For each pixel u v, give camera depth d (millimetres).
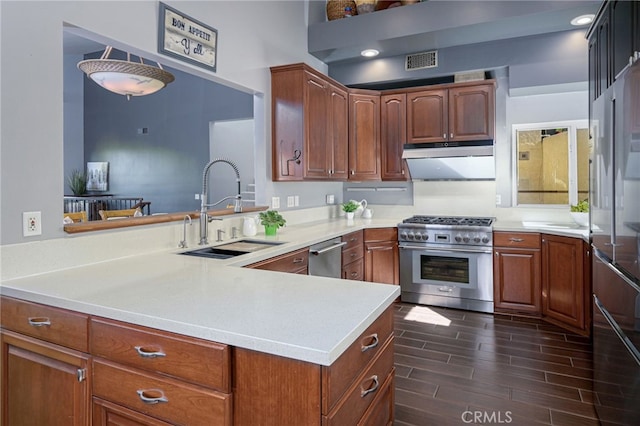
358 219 4707
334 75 4664
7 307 1608
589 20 3422
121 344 1302
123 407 1302
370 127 4457
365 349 1283
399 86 4660
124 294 1505
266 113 3559
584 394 2326
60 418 1456
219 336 1135
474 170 4258
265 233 3270
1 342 1622
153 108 7395
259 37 3449
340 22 4090
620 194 1766
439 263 4031
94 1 2102
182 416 1188
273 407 1084
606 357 1996
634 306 1608
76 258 2006
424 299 4102
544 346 3020
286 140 3555
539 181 4203
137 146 7578
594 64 2420
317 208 4508
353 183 5055
